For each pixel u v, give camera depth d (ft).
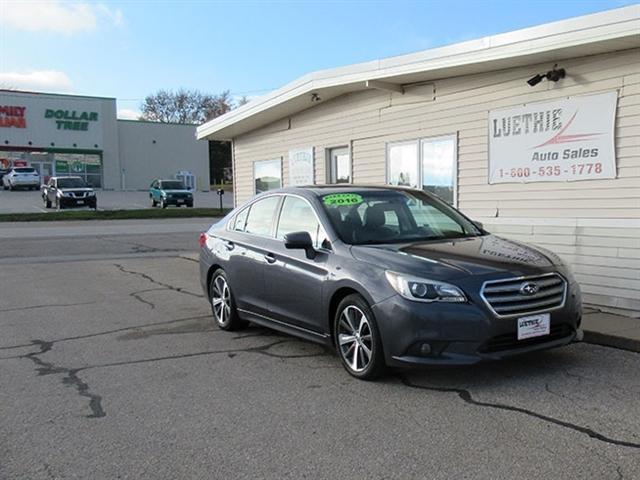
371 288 16.83
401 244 18.71
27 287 36.47
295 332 20.42
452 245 18.58
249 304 22.63
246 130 50.16
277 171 46.47
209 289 25.71
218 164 267.80
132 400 16.51
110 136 175.32
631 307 24.23
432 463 12.29
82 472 12.35
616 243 24.64
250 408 15.70
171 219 100.12
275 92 40.34
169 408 15.85
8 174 159.53
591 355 19.42
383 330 16.48
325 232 19.49
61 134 167.43
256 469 12.31
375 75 31.94
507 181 28.63
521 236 28.04
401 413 14.98
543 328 16.49
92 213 103.04
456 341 15.72
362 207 20.54
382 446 13.17
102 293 34.19
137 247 60.54
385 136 35.40
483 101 29.48
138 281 38.68
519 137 27.96
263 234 22.54
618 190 24.59
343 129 38.68
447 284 15.93
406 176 34.19
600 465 11.99
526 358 19.17
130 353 21.30
